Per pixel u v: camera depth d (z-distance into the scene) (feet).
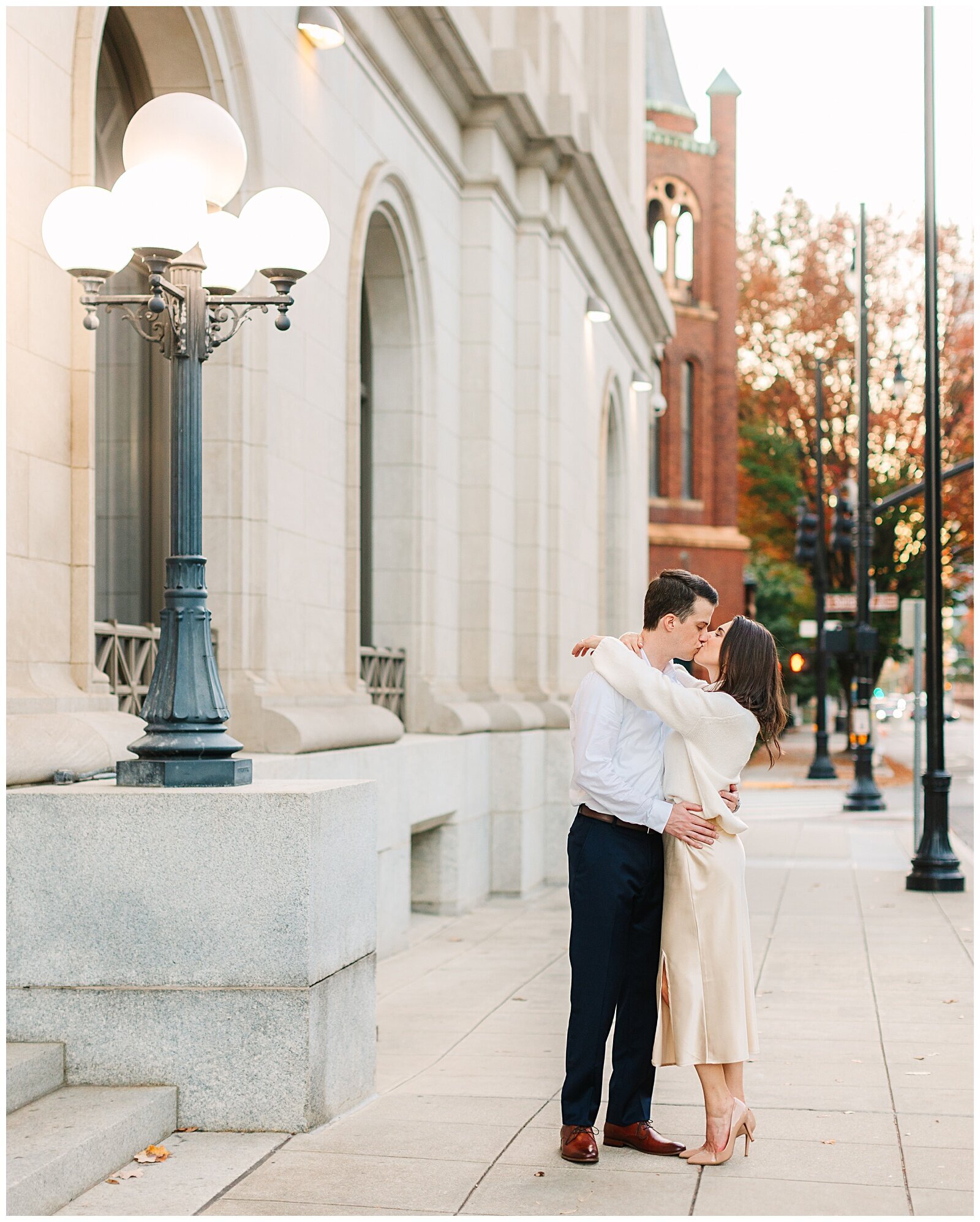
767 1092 18.88
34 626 20.04
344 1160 15.72
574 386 54.34
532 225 48.78
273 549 28.78
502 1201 14.37
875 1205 14.21
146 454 27.71
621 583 71.36
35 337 20.03
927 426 43.88
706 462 135.13
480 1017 24.76
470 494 44.78
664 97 138.10
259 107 27.94
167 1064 16.76
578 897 15.79
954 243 111.04
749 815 72.33
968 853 55.01
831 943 32.07
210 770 17.51
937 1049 21.40
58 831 16.92
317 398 31.63
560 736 46.75
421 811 35.73
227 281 18.47
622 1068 16.19
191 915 16.75
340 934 17.81
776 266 127.34
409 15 37.06
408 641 40.63
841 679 118.21
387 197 37.22
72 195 16.47
